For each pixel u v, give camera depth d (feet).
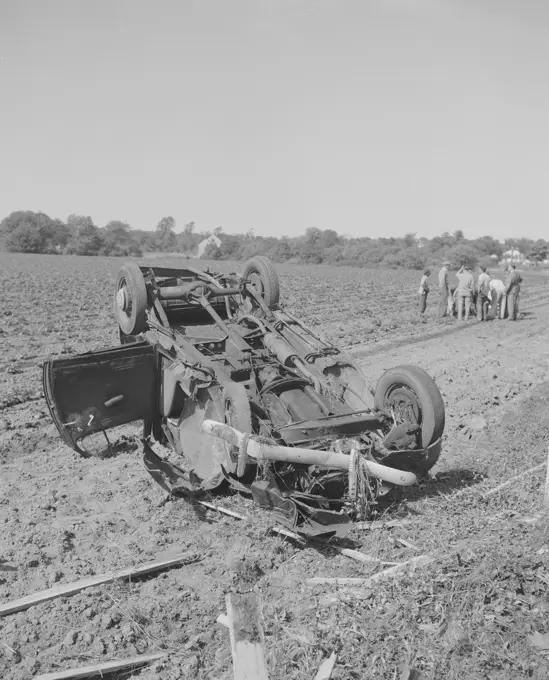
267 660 13.26
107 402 23.13
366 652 13.46
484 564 16.03
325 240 328.90
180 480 22.85
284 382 22.72
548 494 20.95
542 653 13.30
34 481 24.84
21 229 307.78
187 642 14.96
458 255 229.25
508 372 44.50
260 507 20.76
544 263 277.64
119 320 27.35
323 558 18.61
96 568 18.25
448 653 13.29
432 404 21.44
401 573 16.40
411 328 66.95
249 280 28.63
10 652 14.48
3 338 56.85
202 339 25.03
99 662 14.25
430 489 23.21
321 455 18.69
